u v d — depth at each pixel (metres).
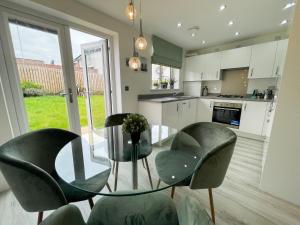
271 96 3.23
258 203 1.52
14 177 0.83
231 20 2.59
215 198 1.58
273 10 2.25
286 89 1.40
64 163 1.22
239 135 3.55
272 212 1.41
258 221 1.31
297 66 1.32
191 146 1.49
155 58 3.45
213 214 1.26
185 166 1.22
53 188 0.87
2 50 1.64
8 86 1.71
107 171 1.20
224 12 2.32
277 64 3.04
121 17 2.51
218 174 1.10
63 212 0.67
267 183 1.64
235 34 3.28
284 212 1.41
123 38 2.75
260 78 3.54
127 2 2.05
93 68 2.99
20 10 1.72
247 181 1.86
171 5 2.12
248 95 3.78
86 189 1.00
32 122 1.95
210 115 3.97
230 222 1.30
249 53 3.36
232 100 3.53
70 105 2.30
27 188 0.86
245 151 2.73
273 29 3.00
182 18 2.51
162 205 0.90
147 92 3.44
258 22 2.67
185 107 3.64
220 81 4.23
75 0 2.00
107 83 2.89
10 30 1.69
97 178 1.12
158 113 2.92
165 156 1.41
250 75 3.41
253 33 3.22
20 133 1.84
